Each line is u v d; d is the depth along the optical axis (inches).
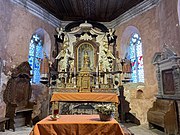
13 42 277.1
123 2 342.3
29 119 272.8
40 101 315.3
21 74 277.0
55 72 342.0
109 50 361.1
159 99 257.9
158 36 284.2
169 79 245.0
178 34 231.3
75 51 362.0
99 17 402.0
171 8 250.1
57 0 336.5
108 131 125.3
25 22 306.0
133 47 362.9
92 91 289.6
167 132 215.5
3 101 250.7
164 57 256.5
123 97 325.7
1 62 251.9
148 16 310.8
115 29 389.1
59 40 380.8
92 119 140.5
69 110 317.7
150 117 251.3
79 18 403.5
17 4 293.3
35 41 352.5
